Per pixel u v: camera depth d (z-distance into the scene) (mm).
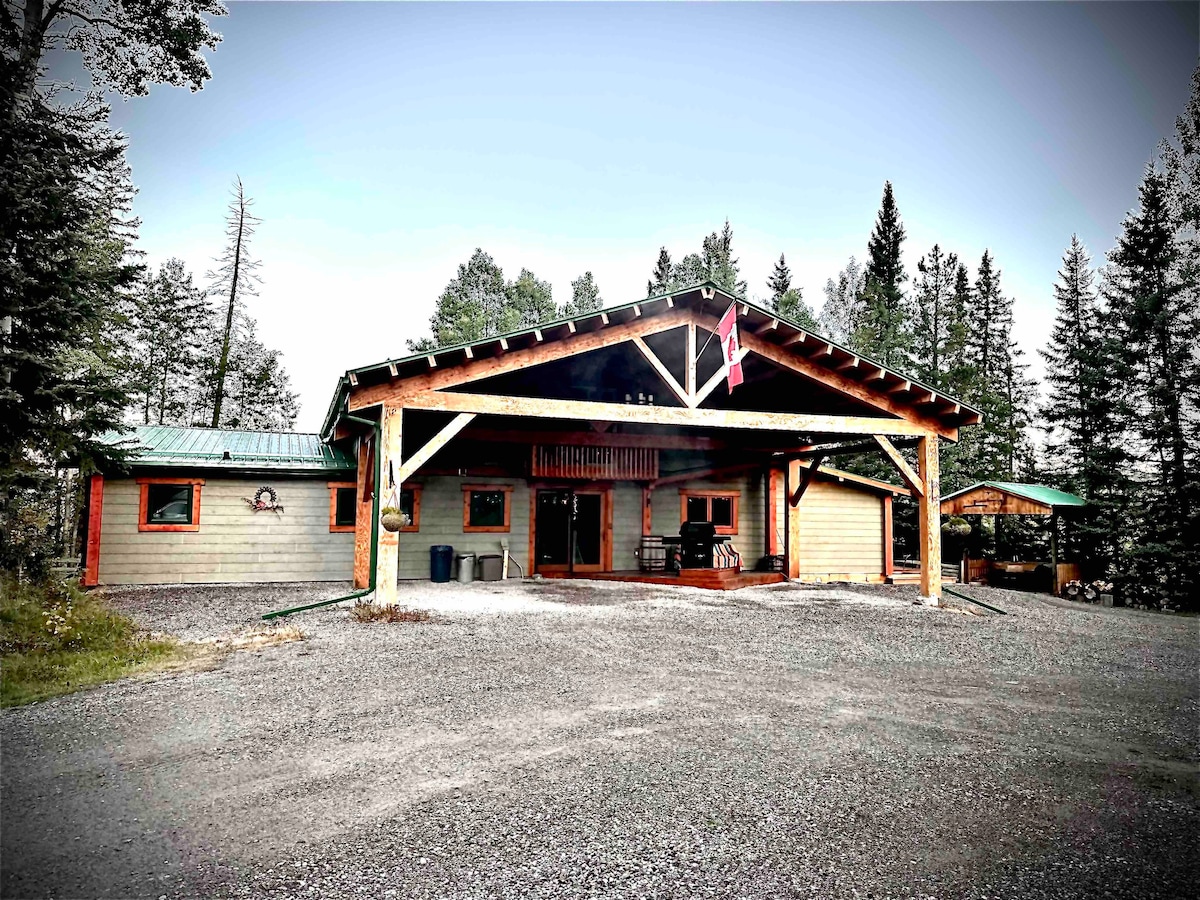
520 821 3332
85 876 2760
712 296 10859
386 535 9305
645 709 5281
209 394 31547
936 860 3090
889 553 16766
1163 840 3355
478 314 38875
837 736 4789
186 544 12828
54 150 7973
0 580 7734
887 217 33594
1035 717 5508
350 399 9430
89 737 4414
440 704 5262
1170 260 17688
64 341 8391
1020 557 21844
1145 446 17750
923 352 27562
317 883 2748
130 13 11289
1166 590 15172
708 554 15070
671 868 2936
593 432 14180
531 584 13320
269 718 4848
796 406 14930
